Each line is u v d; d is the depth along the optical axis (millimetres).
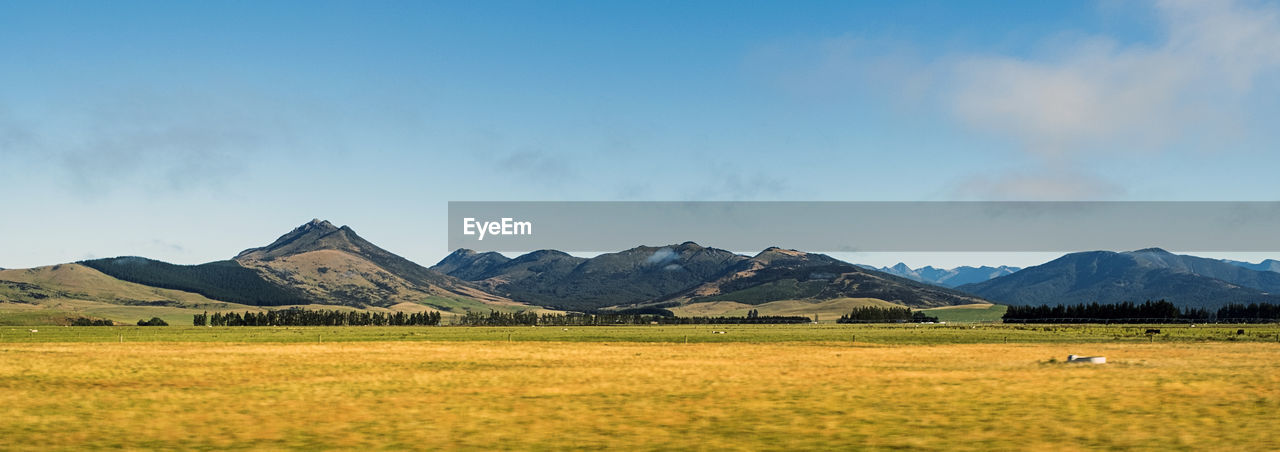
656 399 57594
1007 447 39062
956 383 67250
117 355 111188
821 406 53406
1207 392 58531
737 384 67875
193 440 41500
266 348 132750
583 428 44969
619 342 158500
